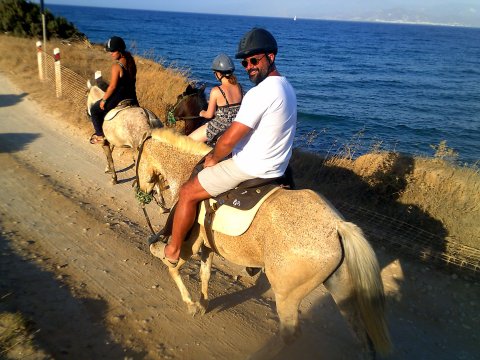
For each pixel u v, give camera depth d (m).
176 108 7.39
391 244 6.36
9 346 3.69
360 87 35.47
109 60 20.12
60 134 11.18
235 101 5.75
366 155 8.33
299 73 42.69
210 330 4.54
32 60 18.78
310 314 5.03
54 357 3.73
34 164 9.07
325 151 10.98
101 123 8.23
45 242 5.90
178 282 4.71
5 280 4.79
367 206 7.29
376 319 3.28
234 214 3.65
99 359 3.87
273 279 3.49
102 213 7.19
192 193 3.81
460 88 37.78
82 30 78.50
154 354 4.05
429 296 5.41
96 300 4.72
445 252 6.10
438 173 7.43
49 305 4.48
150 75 15.24
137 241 6.33
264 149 3.41
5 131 11.00
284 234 3.37
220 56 5.62
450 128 21.00
